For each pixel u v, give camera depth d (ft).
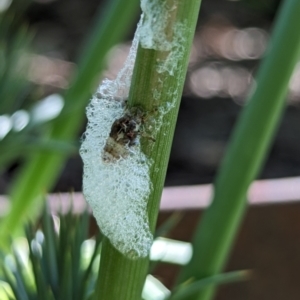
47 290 0.67
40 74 2.64
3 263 0.74
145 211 0.59
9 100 0.95
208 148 2.39
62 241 0.70
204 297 0.75
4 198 1.39
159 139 0.57
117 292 0.60
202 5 3.47
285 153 2.39
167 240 0.91
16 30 1.65
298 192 1.22
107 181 0.58
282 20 0.73
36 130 1.07
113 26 0.96
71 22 3.14
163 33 0.55
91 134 0.59
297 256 1.22
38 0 3.23
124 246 0.59
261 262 1.23
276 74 0.73
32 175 1.07
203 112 2.61
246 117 0.74
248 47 3.13
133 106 0.57
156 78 0.56
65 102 0.96
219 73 2.91
